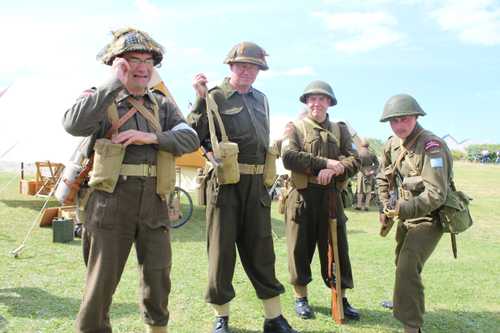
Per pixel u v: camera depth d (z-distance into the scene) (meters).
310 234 4.22
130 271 5.63
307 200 4.14
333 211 4.09
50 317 4.04
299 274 4.19
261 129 3.71
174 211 9.62
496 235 9.33
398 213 3.41
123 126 2.72
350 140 4.30
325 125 4.24
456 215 3.49
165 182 2.79
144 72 2.74
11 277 5.24
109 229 2.66
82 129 2.52
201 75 3.52
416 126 3.62
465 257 7.04
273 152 3.78
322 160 4.02
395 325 4.09
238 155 3.64
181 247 7.42
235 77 3.70
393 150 3.81
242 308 4.44
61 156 9.53
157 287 2.81
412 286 3.50
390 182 3.85
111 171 2.63
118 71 2.54
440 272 6.05
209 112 3.49
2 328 3.65
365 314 4.36
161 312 2.86
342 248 4.22
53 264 5.93
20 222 9.11
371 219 11.76
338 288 4.06
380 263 6.54
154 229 2.79
